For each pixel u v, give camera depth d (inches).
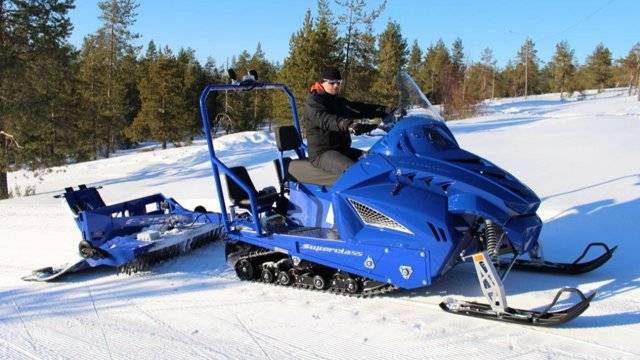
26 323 178.2
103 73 1601.9
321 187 205.0
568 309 145.6
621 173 341.1
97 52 1707.7
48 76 707.4
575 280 185.8
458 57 2571.4
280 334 159.5
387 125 191.8
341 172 197.3
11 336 167.9
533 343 143.9
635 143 478.0
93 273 231.8
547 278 189.5
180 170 704.4
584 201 276.2
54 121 722.8
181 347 153.9
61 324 175.8
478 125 836.0
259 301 187.3
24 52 690.8
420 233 164.7
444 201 165.6
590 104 1573.6
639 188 293.7
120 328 169.9
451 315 165.3
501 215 160.4
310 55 1073.5
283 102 1110.4
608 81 2640.3
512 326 154.8
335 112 210.7
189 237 237.5
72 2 719.1
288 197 218.1
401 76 197.6
